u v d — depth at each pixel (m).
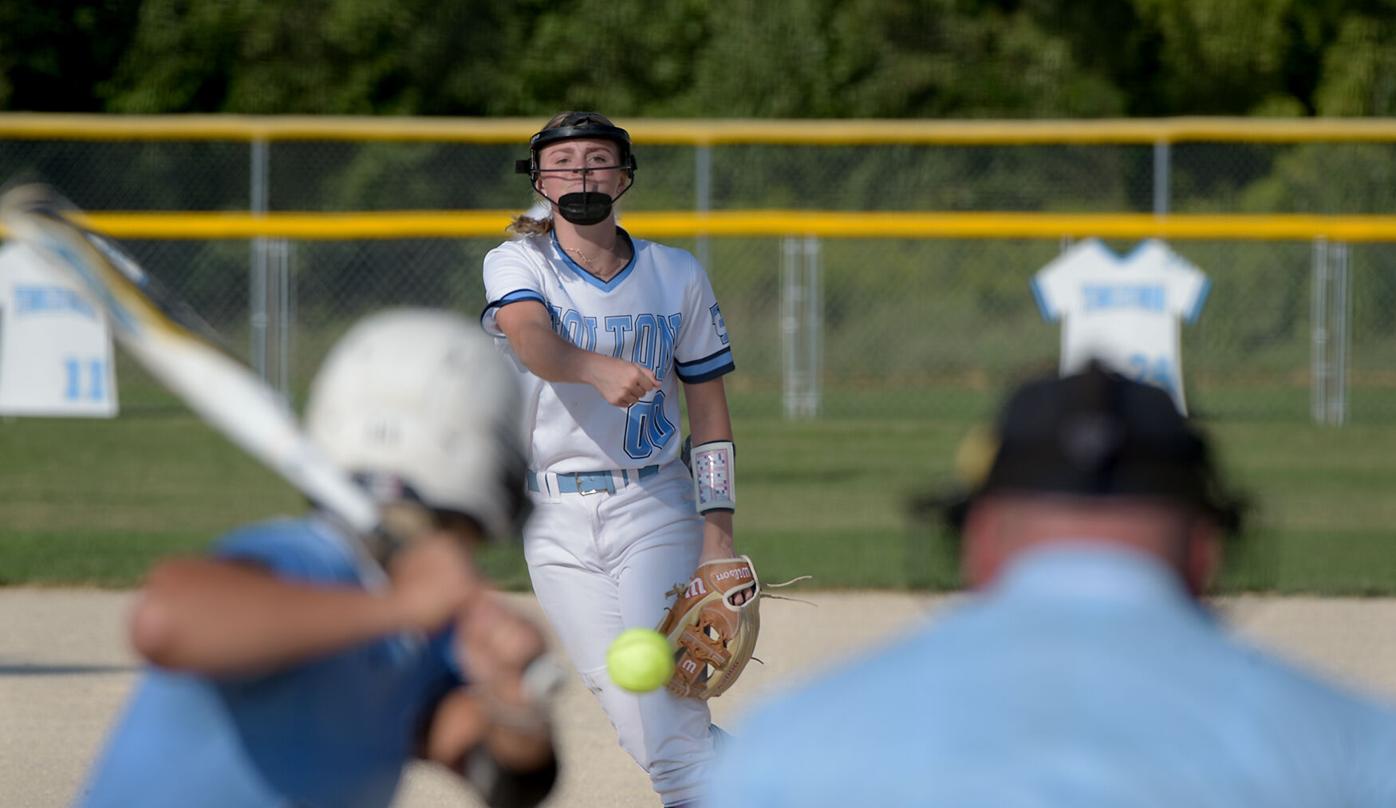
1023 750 5.18
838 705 5.59
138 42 90.75
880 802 5.26
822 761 5.44
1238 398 66.50
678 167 81.88
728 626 15.89
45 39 89.00
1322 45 91.19
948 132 56.47
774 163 81.50
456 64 92.19
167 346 7.79
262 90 90.12
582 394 16.17
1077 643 5.44
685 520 16.62
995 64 90.38
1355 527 39.19
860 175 81.50
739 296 75.62
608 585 16.48
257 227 54.34
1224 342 72.81
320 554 7.43
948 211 81.69
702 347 16.69
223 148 82.69
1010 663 5.43
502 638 7.39
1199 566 5.88
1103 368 5.91
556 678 7.53
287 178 83.62
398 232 54.34
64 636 27.89
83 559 34.41
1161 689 5.31
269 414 7.61
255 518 40.91
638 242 16.73
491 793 8.20
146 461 51.19
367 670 7.70
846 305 76.69
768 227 54.84
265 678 7.35
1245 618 27.83
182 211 82.31
